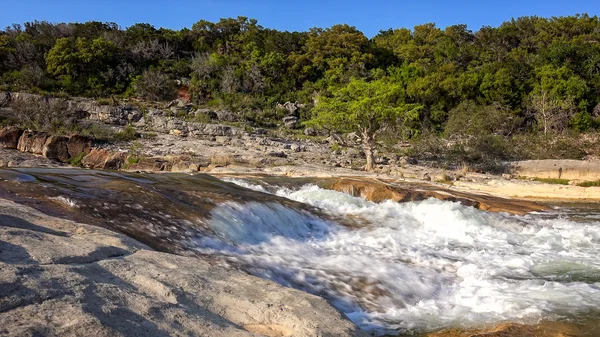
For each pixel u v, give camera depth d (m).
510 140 33.47
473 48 66.06
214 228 9.20
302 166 25.38
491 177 25.22
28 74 44.72
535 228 13.37
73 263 4.82
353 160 29.59
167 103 46.78
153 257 5.62
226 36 68.38
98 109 38.38
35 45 52.06
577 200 20.55
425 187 19.23
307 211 12.51
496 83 49.72
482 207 16.09
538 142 31.83
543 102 43.84
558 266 9.59
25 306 3.56
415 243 11.22
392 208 14.90
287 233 10.66
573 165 25.78
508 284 8.28
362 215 13.55
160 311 4.07
